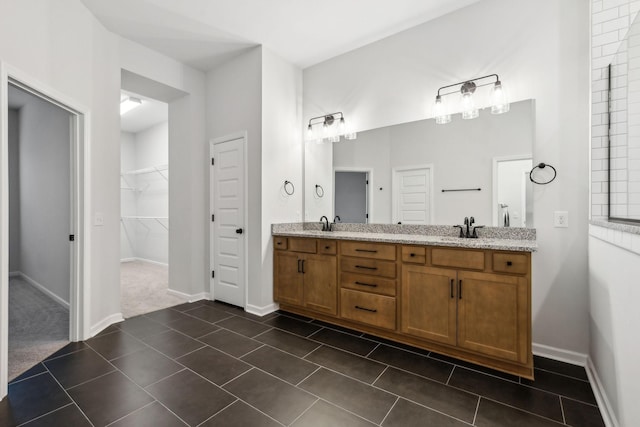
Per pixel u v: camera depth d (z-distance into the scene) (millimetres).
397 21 2709
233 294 3426
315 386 1826
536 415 1566
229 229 3445
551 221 2156
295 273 3045
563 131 2117
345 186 3211
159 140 5902
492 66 2383
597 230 1758
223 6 2514
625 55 1448
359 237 2570
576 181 2080
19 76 1809
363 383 1860
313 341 2471
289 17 2660
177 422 1508
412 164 2789
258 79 3123
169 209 3836
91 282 2545
